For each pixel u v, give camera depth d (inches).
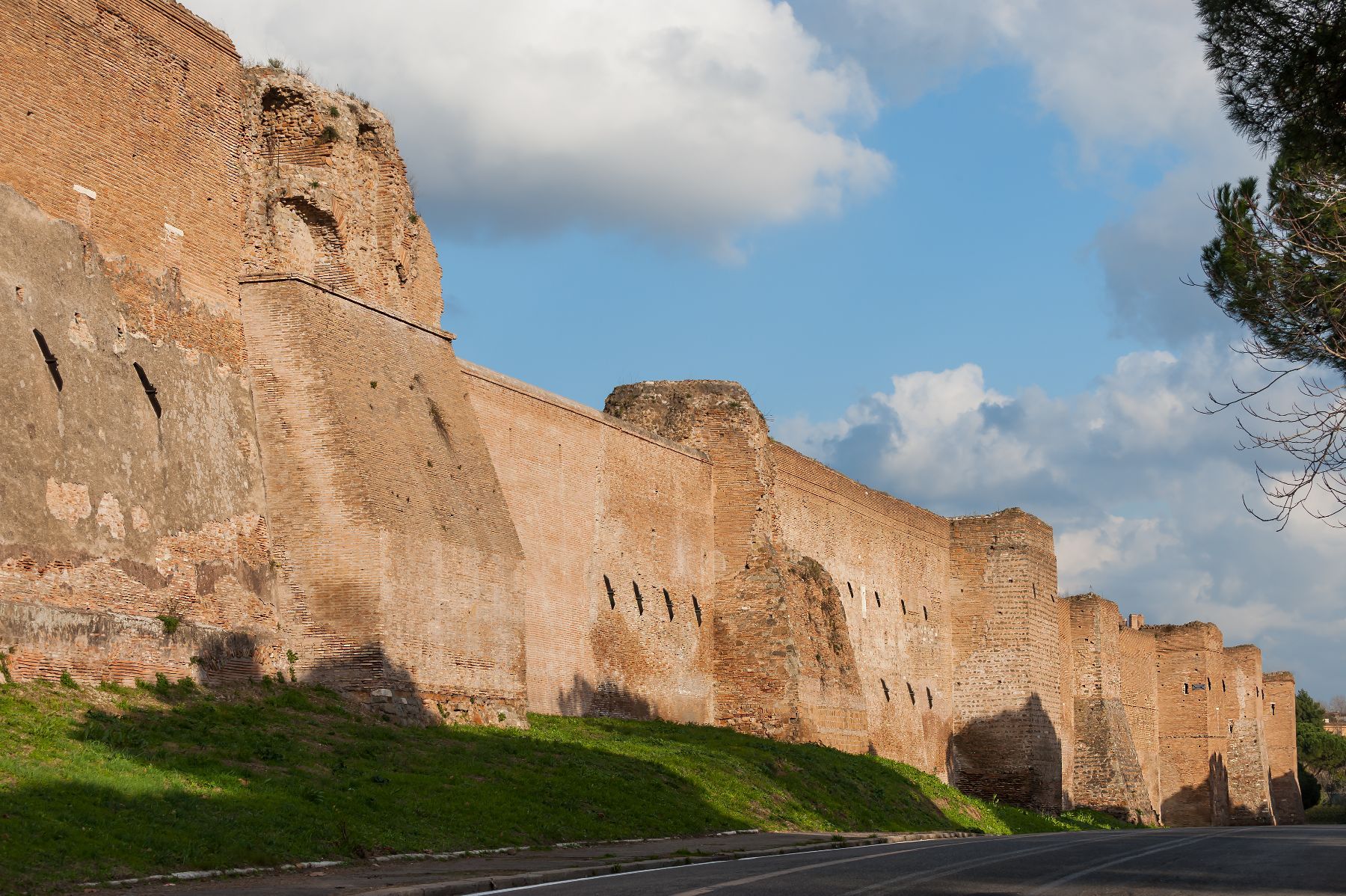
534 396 1349.7
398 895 567.2
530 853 778.8
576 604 1385.3
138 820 637.9
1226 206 903.1
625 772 1054.4
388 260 1148.5
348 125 1116.5
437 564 1073.5
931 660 2130.9
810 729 1642.5
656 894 587.2
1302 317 874.8
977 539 2225.6
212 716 852.0
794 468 1801.2
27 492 810.2
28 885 538.0
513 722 1136.2
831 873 709.9
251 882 600.4
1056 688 2241.6
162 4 977.5
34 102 865.5
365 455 1027.9
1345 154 764.6
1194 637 2829.7
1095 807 2394.2
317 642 994.7
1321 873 756.0
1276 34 743.1
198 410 963.3
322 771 813.9
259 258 1051.9
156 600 892.6
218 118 1024.2
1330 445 735.7
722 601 1646.2
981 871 737.6
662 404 1690.5
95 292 892.0
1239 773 2994.6
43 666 790.5
